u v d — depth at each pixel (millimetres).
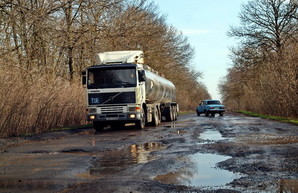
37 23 18953
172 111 27375
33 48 21062
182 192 4816
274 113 29250
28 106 15375
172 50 44625
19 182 5754
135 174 6078
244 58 38812
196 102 100125
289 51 24625
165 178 5723
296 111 23469
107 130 18281
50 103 17219
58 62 23000
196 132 14383
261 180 5375
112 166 6961
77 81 22188
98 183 5457
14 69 15312
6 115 13977
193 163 7059
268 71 28672
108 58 18203
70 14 22906
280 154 7645
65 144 11453
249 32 37875
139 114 17141
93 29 22281
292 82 22766
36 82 16703
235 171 6145
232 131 14117
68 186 5336
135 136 13695
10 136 14211
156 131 15930
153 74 21844
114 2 22516
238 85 58281
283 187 4934
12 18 18047
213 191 4820
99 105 17250
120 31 23406
